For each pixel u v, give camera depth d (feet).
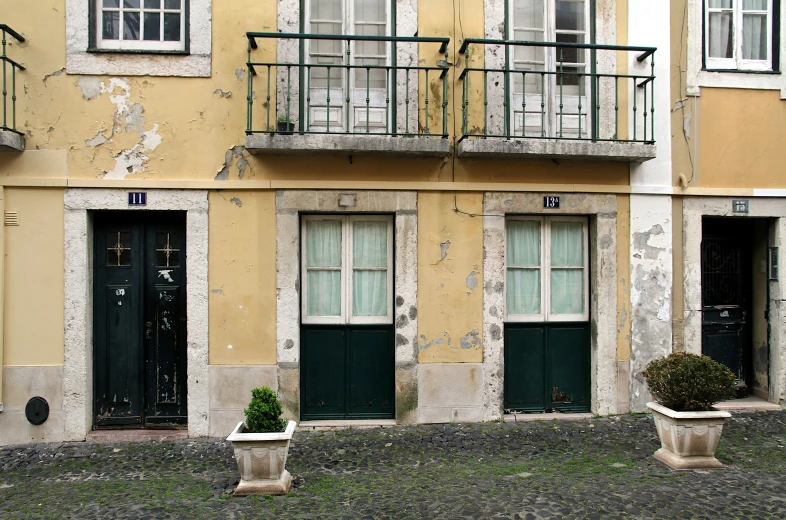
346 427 18.38
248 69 17.39
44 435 17.51
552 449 16.33
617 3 19.58
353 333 19.03
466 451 16.25
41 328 17.52
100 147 17.70
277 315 18.19
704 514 12.09
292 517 12.15
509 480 14.01
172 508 12.67
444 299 18.79
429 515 12.16
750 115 20.13
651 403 15.46
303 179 18.26
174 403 18.63
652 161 19.65
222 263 18.08
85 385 17.66
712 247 21.22
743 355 21.31
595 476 14.19
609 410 19.34
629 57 19.61
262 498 13.12
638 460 15.34
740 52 20.30
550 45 17.74
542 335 19.74
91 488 13.97
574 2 19.74
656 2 19.69
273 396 13.88
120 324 18.43
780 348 20.21
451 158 18.78
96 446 17.13
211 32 17.99
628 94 19.60
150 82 17.85
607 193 19.35
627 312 19.49
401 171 18.61
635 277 19.53
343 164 18.42
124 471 15.14
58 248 17.56
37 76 17.49
